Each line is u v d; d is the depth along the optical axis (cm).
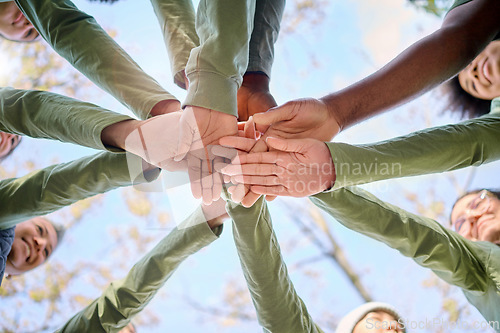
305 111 130
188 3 143
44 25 138
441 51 136
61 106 131
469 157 132
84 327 161
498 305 157
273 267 139
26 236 214
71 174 144
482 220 194
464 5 144
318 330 171
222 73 119
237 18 113
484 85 219
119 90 132
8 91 141
